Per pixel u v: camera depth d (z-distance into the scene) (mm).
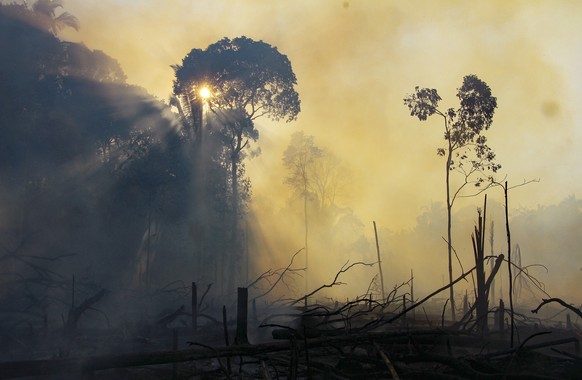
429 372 8484
